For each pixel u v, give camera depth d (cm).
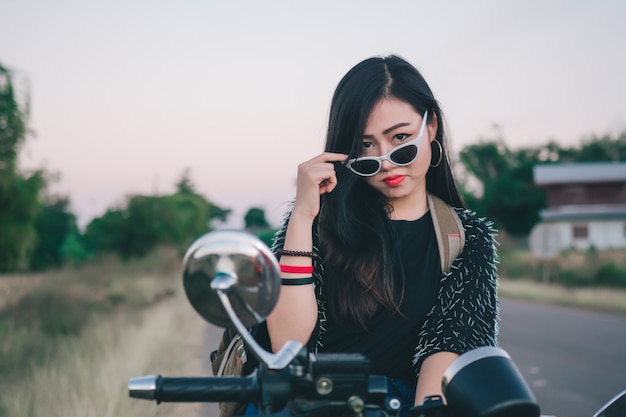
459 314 204
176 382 140
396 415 148
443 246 213
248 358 201
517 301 1884
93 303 1309
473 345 200
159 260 2667
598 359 853
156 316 1229
